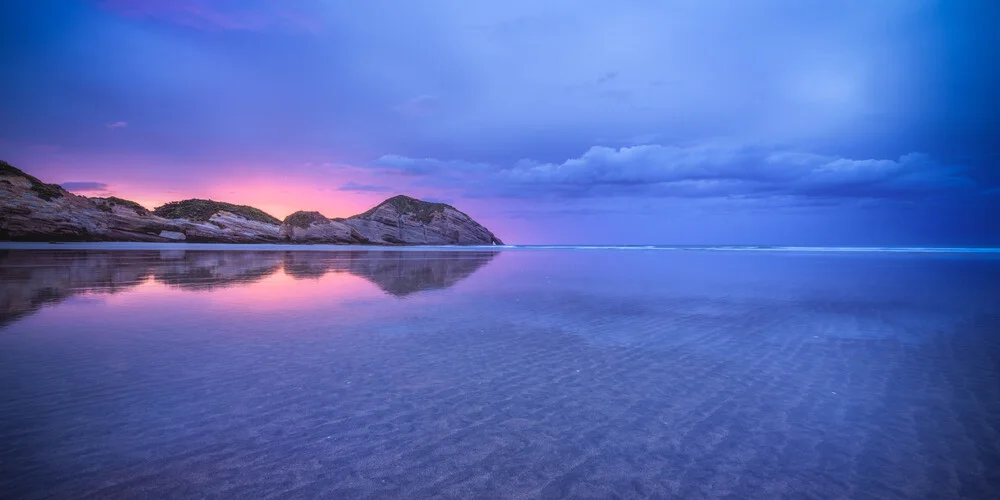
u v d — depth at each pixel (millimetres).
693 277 23500
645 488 3850
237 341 8898
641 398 6023
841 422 5258
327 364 7422
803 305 14023
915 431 5008
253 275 22391
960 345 8953
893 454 4480
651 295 16391
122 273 21469
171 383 6328
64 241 54219
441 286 18969
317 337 9383
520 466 4195
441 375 6938
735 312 12773
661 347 8828
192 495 3619
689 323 11211
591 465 4230
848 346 8914
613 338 9578
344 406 5605
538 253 60781
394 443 4625
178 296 14812
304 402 5715
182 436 4672
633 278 23031
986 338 9531
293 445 4535
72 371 6773
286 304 13688
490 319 11609
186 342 8750
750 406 5754
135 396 5789
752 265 33375
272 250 57719
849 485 3922
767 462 4316
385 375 6891
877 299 15203
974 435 4898
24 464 4020
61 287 16188
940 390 6340
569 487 3854
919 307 13508
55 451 4273
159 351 8031
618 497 3713
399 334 9773
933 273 25141
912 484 3938
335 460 4246
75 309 12102
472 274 25031
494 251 68875
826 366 7547
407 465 4180
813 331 10312
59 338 8828
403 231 102250
